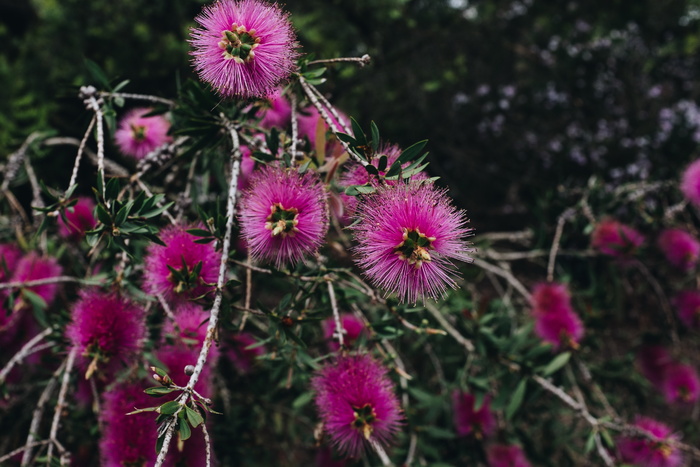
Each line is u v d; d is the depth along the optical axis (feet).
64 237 2.10
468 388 2.12
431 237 1.22
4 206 2.39
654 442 2.07
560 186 2.84
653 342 2.79
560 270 2.93
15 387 2.14
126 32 3.11
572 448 2.51
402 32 3.71
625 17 3.74
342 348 1.50
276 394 2.49
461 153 4.35
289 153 1.47
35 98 3.05
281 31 1.30
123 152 1.90
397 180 1.29
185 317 1.51
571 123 4.33
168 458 1.45
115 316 1.49
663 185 2.81
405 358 2.50
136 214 1.42
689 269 2.81
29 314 2.05
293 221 1.30
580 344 2.42
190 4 3.13
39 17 3.64
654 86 4.20
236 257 2.03
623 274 2.93
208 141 1.66
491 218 4.26
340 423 1.40
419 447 2.15
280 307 1.52
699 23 3.77
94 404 1.75
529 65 4.24
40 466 2.03
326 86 1.94
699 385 2.57
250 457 2.39
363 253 1.25
